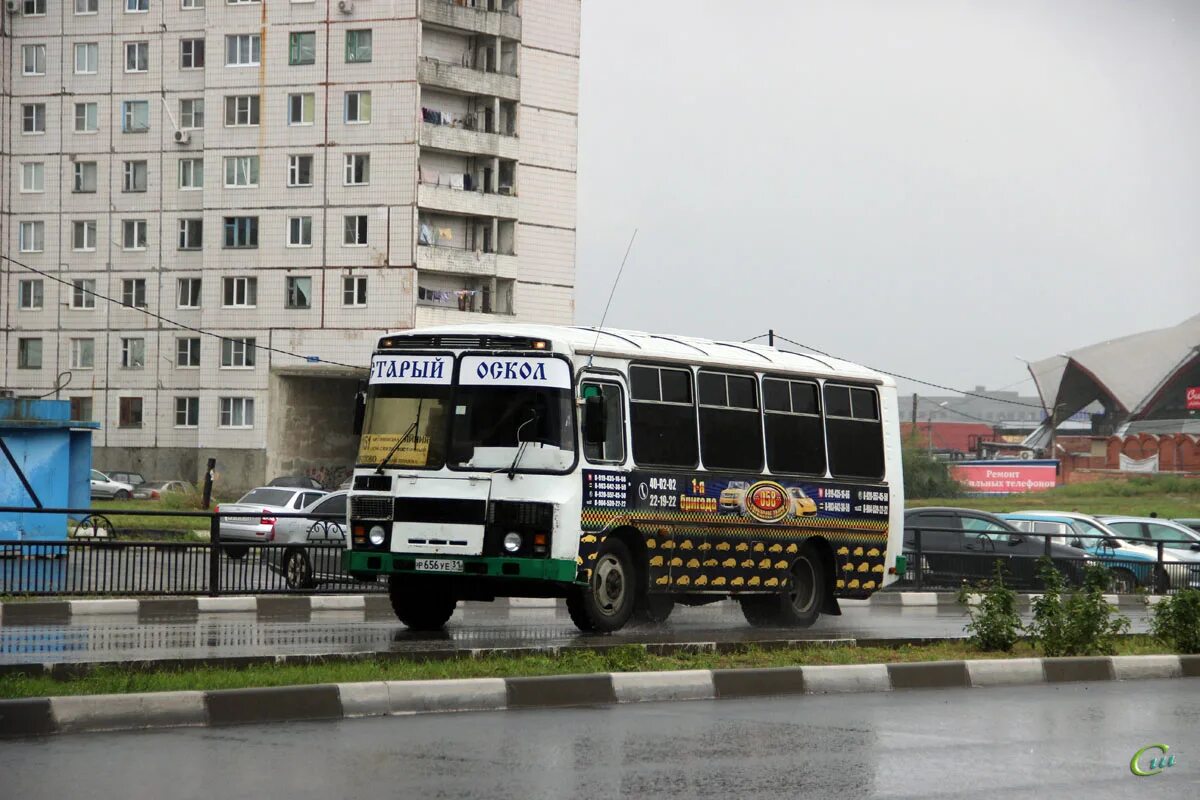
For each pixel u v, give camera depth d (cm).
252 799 899
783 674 1498
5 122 9275
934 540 3441
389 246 8588
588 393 1911
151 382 9038
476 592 1950
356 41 8675
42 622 2091
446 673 1406
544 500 1855
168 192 9050
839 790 975
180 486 8575
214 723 1179
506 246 8981
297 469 8806
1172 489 11744
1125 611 3069
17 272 9281
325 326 8669
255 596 2406
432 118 8725
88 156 9188
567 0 9225
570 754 1084
